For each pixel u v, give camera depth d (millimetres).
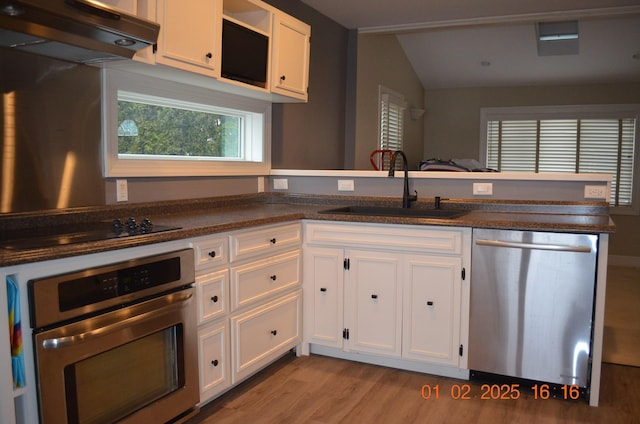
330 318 3041
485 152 7207
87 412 1800
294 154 4133
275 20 3156
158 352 2100
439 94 7387
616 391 2678
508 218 2750
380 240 2846
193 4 2496
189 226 2307
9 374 1571
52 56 2195
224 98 3232
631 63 5996
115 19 1903
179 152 3117
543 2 3904
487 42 5887
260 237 2684
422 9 4180
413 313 2812
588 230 2389
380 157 5406
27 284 1606
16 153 2098
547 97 6859
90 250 1770
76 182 2359
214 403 2527
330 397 2600
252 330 2656
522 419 2373
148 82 2674
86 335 1734
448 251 2688
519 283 2557
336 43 4652
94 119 2422
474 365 2703
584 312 2453
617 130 6555
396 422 2346
